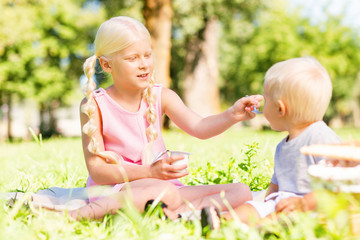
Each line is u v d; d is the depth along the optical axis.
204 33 20.34
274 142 7.12
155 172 2.81
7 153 8.67
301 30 29.83
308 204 2.42
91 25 24.31
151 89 3.25
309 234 2.11
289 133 2.72
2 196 3.04
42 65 24.62
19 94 23.83
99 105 3.13
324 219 2.28
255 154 3.96
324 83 2.58
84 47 24.73
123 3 21.09
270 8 22.77
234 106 3.12
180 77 25.62
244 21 23.84
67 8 23.66
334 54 29.89
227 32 25.75
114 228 2.40
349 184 2.24
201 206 2.83
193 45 20.55
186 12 19.48
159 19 14.27
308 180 2.57
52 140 12.52
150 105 3.22
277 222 2.34
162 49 14.27
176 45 23.06
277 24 28.81
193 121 3.30
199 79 20.16
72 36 23.88
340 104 36.56
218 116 3.20
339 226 2.14
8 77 23.14
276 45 28.48
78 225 2.44
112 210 2.67
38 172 5.12
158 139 3.29
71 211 2.70
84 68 3.12
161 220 2.50
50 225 2.34
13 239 2.18
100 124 3.16
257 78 29.06
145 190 2.67
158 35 14.28
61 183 4.20
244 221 2.52
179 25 20.47
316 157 2.54
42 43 23.09
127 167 2.93
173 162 2.77
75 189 3.46
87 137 3.08
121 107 3.15
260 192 3.30
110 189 2.92
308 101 2.55
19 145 11.45
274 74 2.66
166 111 3.43
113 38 2.98
